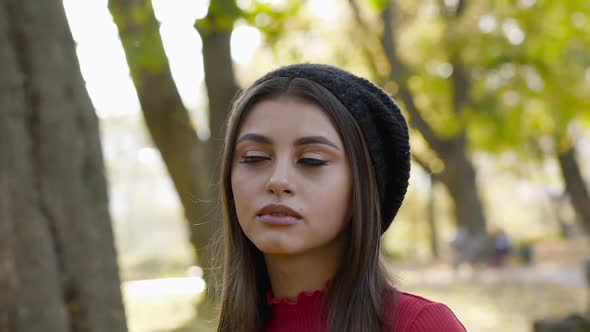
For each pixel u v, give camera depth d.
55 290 4.63
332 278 1.97
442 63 22.02
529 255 22.45
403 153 2.00
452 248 21.81
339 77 1.94
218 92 9.45
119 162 79.44
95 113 5.02
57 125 4.76
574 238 29.94
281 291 2.03
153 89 9.80
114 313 4.84
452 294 15.91
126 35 8.30
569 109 21.08
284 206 1.84
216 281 2.38
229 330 2.13
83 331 4.70
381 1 9.48
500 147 23.44
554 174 36.22
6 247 4.55
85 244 4.77
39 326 4.57
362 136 1.91
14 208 4.59
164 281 19.08
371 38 21.28
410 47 22.69
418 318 1.88
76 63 4.95
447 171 22.50
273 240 1.86
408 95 21.17
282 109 1.88
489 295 15.66
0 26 4.67
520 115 21.66
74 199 4.76
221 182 2.06
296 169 1.86
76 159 4.81
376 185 1.96
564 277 18.73
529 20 20.39
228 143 2.00
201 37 9.40
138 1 8.28
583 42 20.42
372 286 1.92
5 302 4.52
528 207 56.69
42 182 4.69
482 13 21.03
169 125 9.93
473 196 22.47
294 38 15.96
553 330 7.72
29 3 4.75
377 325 1.90
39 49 4.76
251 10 8.26
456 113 21.38
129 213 81.69
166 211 84.00
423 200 36.66
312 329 1.95
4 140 4.61
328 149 1.86
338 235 1.96
